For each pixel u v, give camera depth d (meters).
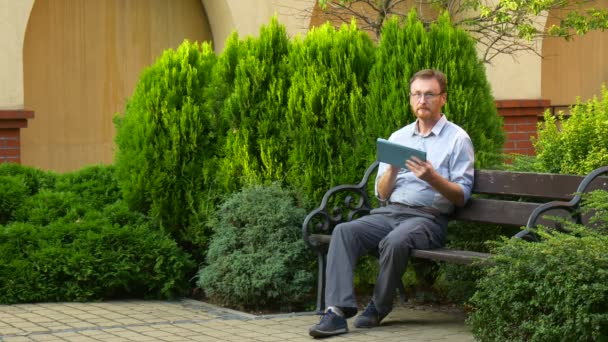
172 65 8.17
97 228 7.69
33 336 6.03
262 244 7.25
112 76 12.27
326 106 7.53
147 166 7.95
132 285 7.64
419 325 6.56
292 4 12.26
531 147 13.25
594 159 6.55
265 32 7.89
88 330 6.27
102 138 12.23
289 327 6.52
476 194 6.98
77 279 7.36
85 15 12.05
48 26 11.80
